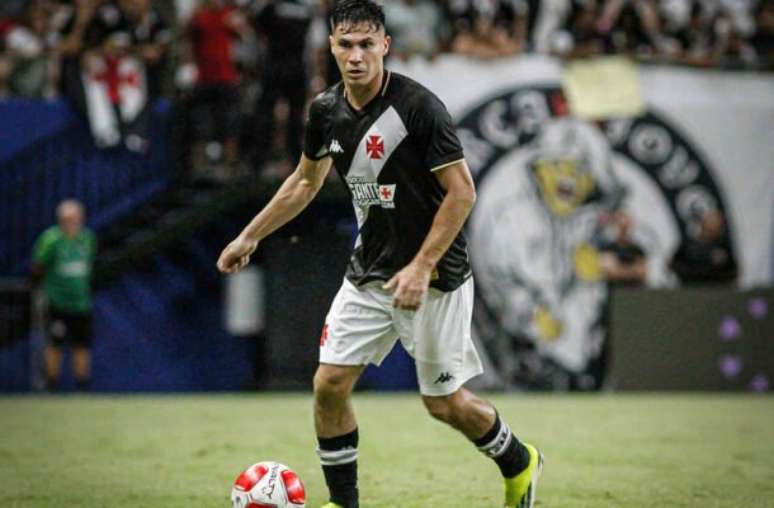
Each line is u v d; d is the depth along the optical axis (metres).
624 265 56.19
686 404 46.78
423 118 17.05
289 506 18.59
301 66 52.75
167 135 56.31
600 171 56.59
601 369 55.56
